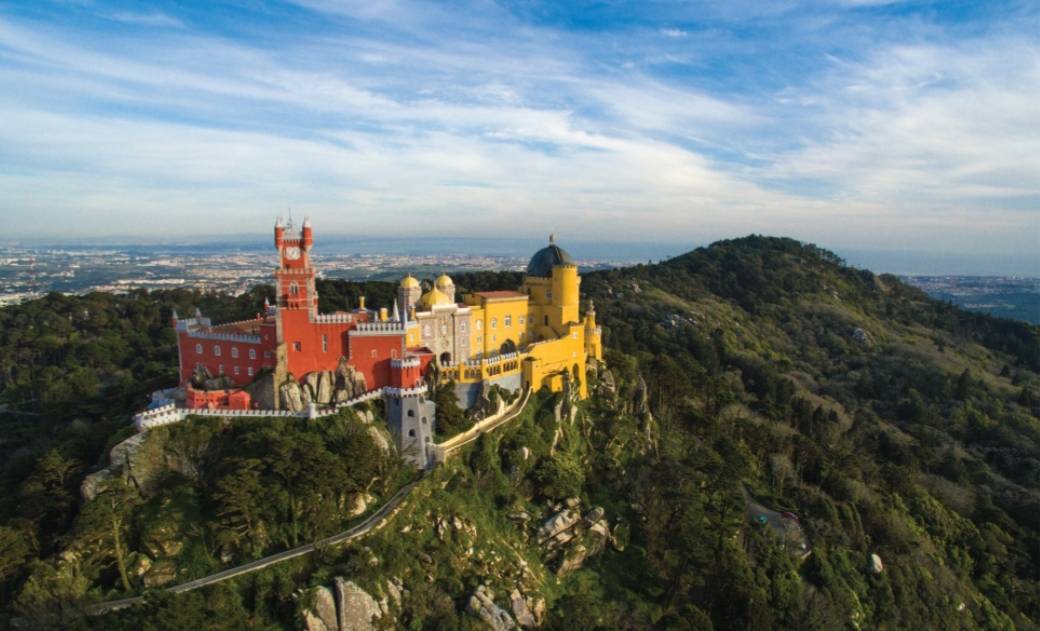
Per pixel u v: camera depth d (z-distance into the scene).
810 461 138.12
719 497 106.25
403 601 76.69
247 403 91.88
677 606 92.06
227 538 74.06
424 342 109.00
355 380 97.44
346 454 83.38
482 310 120.25
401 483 90.06
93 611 68.12
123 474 81.25
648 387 140.12
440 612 77.44
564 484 99.25
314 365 97.50
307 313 96.69
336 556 76.00
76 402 121.94
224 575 72.56
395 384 96.19
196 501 79.88
